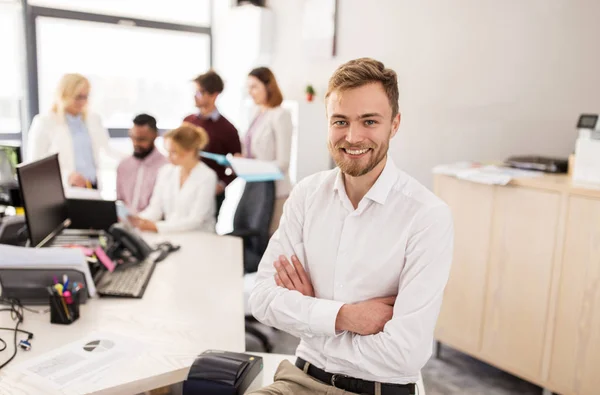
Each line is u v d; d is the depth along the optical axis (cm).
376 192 139
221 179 384
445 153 366
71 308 167
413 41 381
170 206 309
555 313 245
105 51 516
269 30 516
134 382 135
